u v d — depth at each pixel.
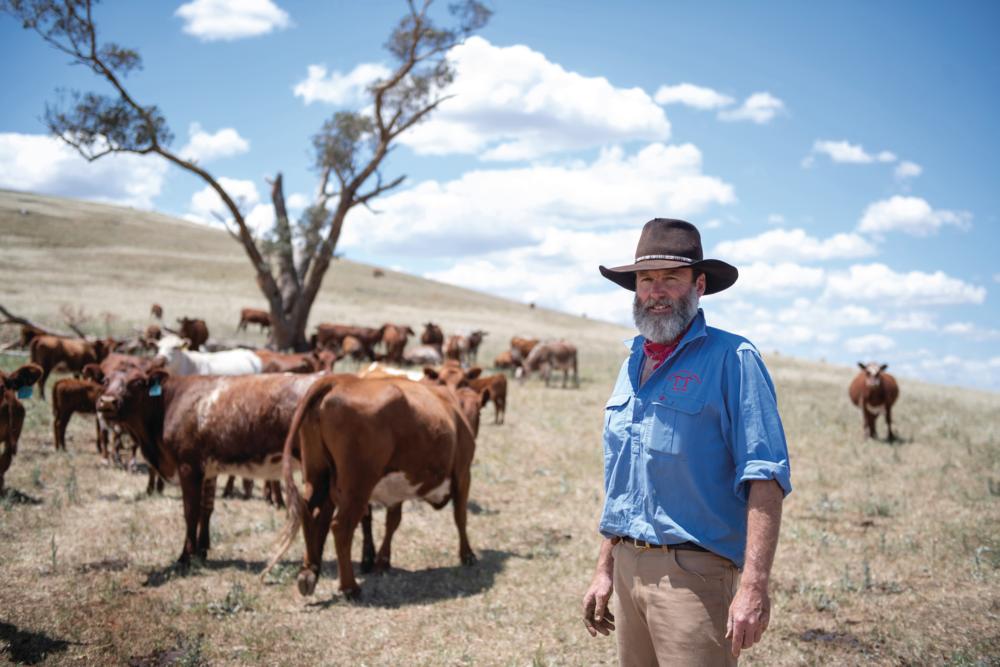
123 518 8.36
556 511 9.79
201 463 7.21
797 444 14.62
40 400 14.91
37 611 5.79
